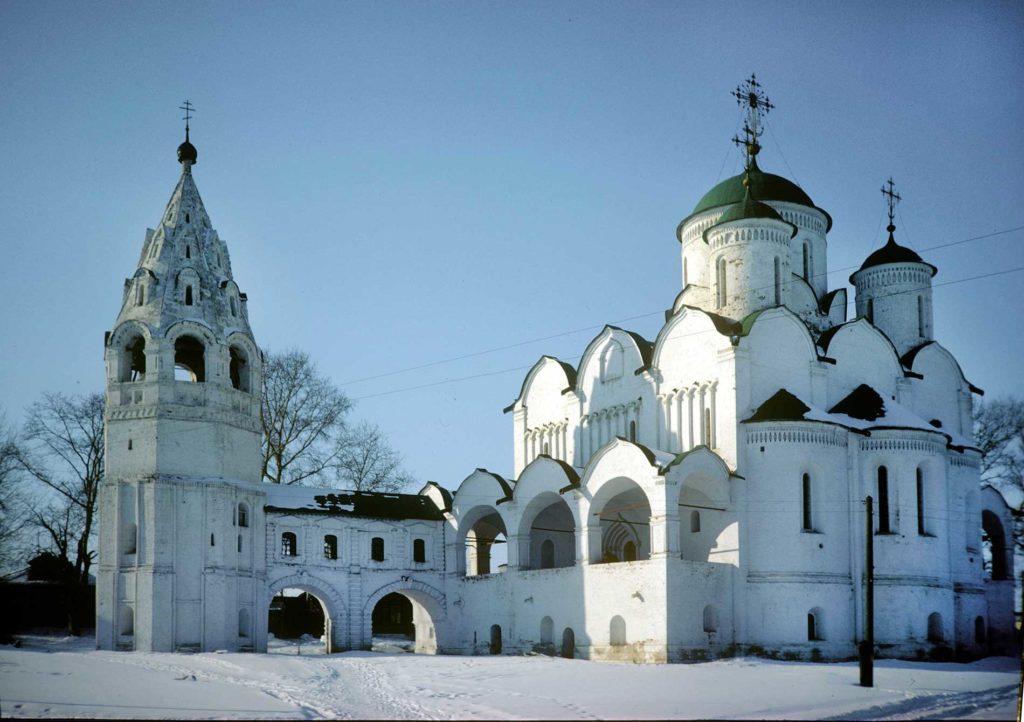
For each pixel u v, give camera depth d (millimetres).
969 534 62406
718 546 58312
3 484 73375
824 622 56531
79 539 76688
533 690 39531
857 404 61219
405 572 70688
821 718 33062
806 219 73312
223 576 63844
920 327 68562
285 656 58094
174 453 64500
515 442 75812
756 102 74875
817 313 68812
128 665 48719
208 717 32594
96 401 77062
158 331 65812
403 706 35688
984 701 38500
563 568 61312
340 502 70625
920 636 56969
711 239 65875
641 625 55656
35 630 77500
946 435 60375
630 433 66125
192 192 71250
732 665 50469
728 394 59094
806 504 58188
